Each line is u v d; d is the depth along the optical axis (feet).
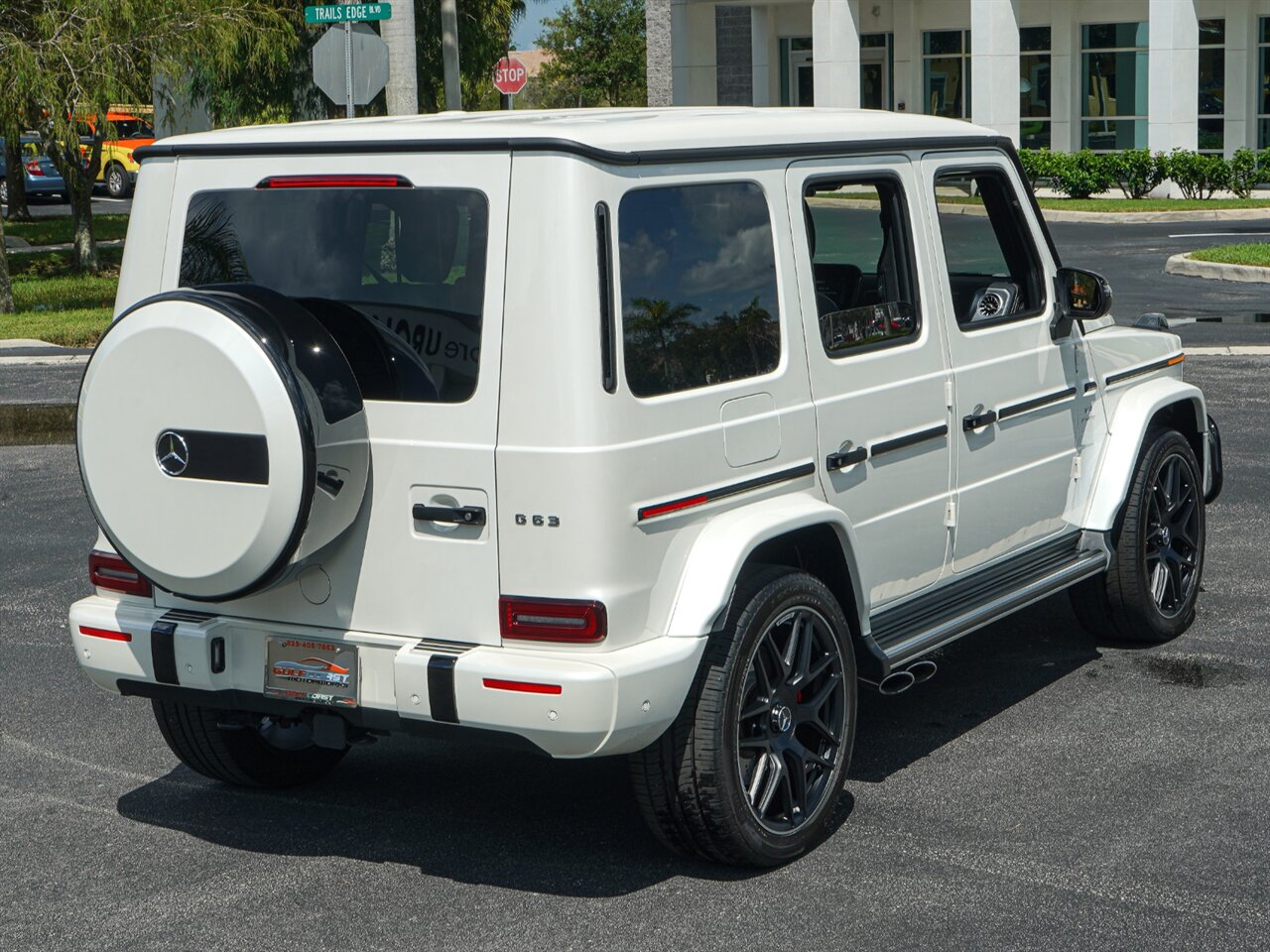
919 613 17.95
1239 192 99.86
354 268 14.79
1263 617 23.88
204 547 14.35
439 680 14.06
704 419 14.80
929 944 14.05
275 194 15.29
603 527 13.85
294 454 13.83
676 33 128.36
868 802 17.37
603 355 13.85
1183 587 22.95
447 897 15.30
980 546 19.26
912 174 17.94
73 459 38.01
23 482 35.60
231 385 13.88
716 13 128.16
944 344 18.16
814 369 16.21
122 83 64.80
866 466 16.96
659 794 14.98
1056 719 19.88
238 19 71.05
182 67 67.72
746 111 17.81
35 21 63.41
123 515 14.67
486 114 17.43
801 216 16.28
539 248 13.83
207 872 16.03
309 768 18.42
